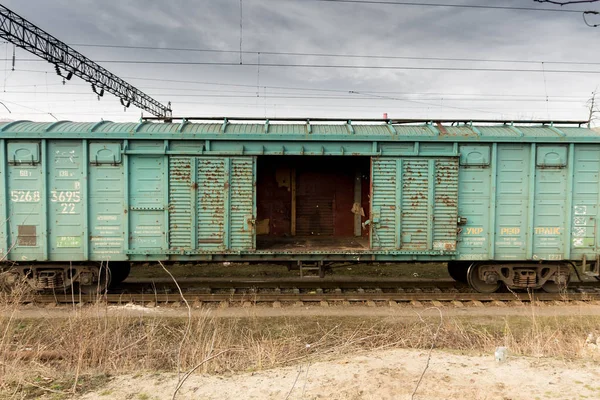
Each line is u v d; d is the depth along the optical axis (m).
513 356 5.10
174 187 7.89
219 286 8.95
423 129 8.35
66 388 4.21
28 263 8.02
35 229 7.79
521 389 4.00
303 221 10.33
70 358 5.09
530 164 8.05
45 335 6.02
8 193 7.73
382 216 8.08
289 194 10.30
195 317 7.04
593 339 6.00
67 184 7.80
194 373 4.67
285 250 8.08
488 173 8.09
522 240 8.14
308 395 3.91
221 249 7.95
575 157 8.08
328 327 6.70
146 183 7.89
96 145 7.79
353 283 9.44
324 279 10.09
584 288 8.74
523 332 6.29
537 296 8.22
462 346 5.88
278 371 4.66
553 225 8.12
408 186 8.05
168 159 7.87
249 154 7.90
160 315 7.18
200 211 7.93
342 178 10.35
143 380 4.42
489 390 3.97
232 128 8.19
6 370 4.50
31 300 7.66
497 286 8.63
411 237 8.09
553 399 3.79
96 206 7.85
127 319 6.65
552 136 8.04
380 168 8.03
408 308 7.74
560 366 4.68
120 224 7.89
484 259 8.13
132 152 7.79
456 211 8.04
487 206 8.12
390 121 8.65
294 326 6.69
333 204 10.34
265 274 10.71
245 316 7.20
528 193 8.10
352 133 8.07
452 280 9.85
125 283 9.33
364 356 5.12
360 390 3.97
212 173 7.91
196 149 7.89
